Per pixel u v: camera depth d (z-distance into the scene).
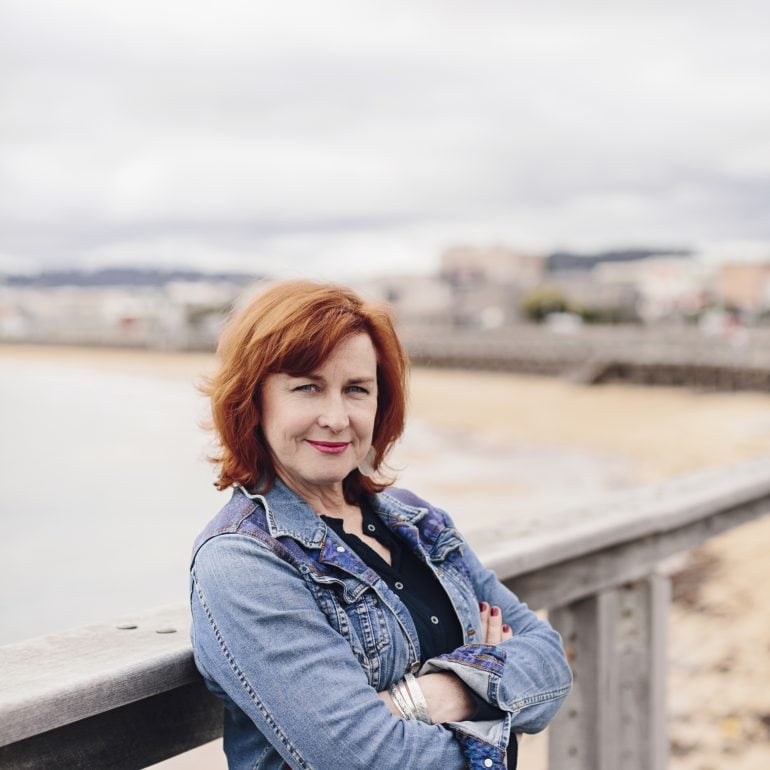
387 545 1.52
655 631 2.25
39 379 70.62
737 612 6.09
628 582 2.23
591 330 53.88
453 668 1.41
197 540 1.41
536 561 1.84
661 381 44.66
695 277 101.94
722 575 7.29
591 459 24.36
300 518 1.42
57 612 9.13
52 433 31.47
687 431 28.89
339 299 1.46
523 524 2.05
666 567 7.66
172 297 119.19
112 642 1.34
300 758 1.28
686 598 6.55
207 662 1.31
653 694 2.25
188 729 1.38
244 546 1.34
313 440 1.42
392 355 1.53
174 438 29.78
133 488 18.77
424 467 22.81
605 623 2.14
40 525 14.46
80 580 10.49
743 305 99.00
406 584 1.50
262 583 1.32
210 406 1.48
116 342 104.31
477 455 25.50
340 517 1.52
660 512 2.21
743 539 8.71
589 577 2.08
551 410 38.72
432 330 64.12
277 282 1.50
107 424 35.31
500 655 1.45
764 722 3.98
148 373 76.25
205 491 18.33
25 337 121.81
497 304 112.88
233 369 1.44
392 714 1.35
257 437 1.46
